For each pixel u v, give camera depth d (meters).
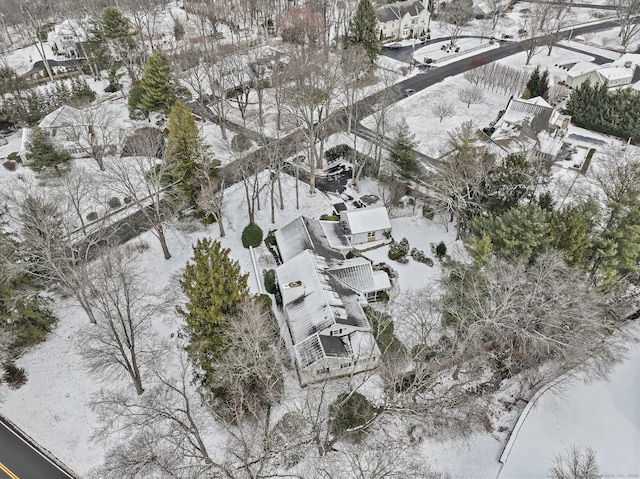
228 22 106.94
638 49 100.06
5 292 38.16
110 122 70.50
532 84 80.88
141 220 56.00
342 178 65.00
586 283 42.44
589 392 40.84
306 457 35.50
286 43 89.56
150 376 40.16
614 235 42.53
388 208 57.72
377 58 90.94
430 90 87.12
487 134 71.88
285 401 38.78
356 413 36.31
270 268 50.25
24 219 40.75
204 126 73.88
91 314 43.34
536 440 37.28
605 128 73.50
